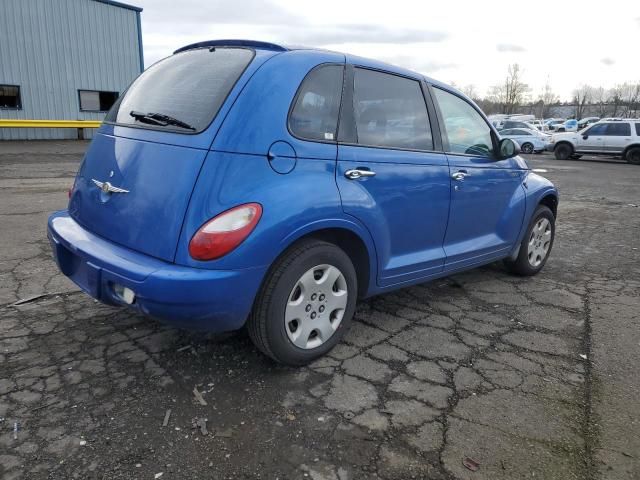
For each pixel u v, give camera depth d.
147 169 2.77
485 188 4.27
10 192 8.72
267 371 3.08
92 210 3.08
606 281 5.12
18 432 2.45
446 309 4.21
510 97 72.31
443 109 4.00
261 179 2.70
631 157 21.67
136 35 23.52
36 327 3.54
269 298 2.84
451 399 2.88
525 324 3.96
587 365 3.33
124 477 2.20
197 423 2.56
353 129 3.22
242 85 2.76
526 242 4.96
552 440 2.55
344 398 2.84
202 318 2.62
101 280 2.78
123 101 3.40
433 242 3.89
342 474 2.26
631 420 2.74
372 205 3.22
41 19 20.27
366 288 3.46
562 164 21.20
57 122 20.45
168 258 2.61
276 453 2.38
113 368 3.05
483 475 2.29
